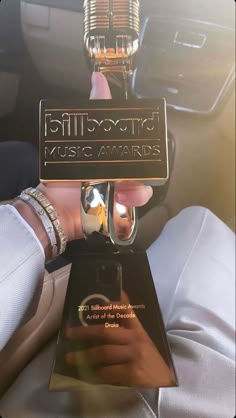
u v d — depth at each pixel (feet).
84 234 1.32
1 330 1.34
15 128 4.11
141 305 1.39
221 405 1.64
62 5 3.40
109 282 1.39
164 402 1.60
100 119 1.19
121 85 1.24
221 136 3.34
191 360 1.77
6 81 3.94
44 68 3.90
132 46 1.19
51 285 1.90
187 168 3.34
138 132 1.19
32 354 1.86
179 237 2.49
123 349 1.39
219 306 2.15
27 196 1.44
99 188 1.23
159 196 3.18
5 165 2.90
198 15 3.00
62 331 1.39
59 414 1.57
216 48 3.02
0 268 1.29
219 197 3.65
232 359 1.90
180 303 2.10
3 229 1.34
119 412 1.56
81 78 3.87
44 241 1.43
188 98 3.21
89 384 1.38
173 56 3.10
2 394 1.77
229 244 2.55
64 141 1.19
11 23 3.79
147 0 3.05
